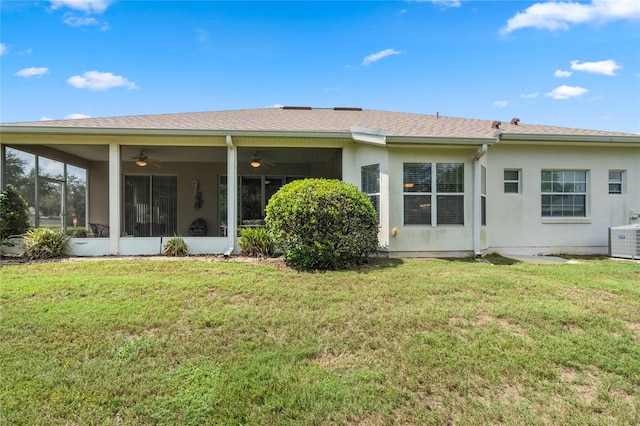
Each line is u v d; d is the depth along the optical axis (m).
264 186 12.84
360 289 5.07
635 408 2.51
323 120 10.68
